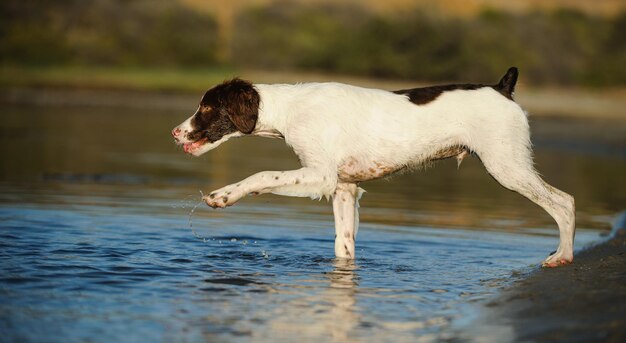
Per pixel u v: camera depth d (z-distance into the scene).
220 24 48.94
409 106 8.02
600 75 48.06
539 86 46.19
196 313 6.04
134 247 8.41
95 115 29.34
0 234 8.88
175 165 16.83
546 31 50.38
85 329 5.56
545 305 6.29
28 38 43.91
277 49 46.88
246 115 8.02
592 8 59.09
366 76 44.78
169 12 47.94
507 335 5.57
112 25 46.50
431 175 16.94
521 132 8.02
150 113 31.16
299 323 5.86
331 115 7.89
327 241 9.24
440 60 44.44
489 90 8.10
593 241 9.55
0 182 13.44
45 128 23.88
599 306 6.14
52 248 8.19
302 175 7.70
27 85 37.50
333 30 47.72
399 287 7.05
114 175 14.90
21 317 5.79
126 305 6.20
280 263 7.95
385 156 8.00
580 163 19.30
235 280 7.14
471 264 8.15
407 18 46.41
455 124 7.98
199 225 10.02
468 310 6.27
